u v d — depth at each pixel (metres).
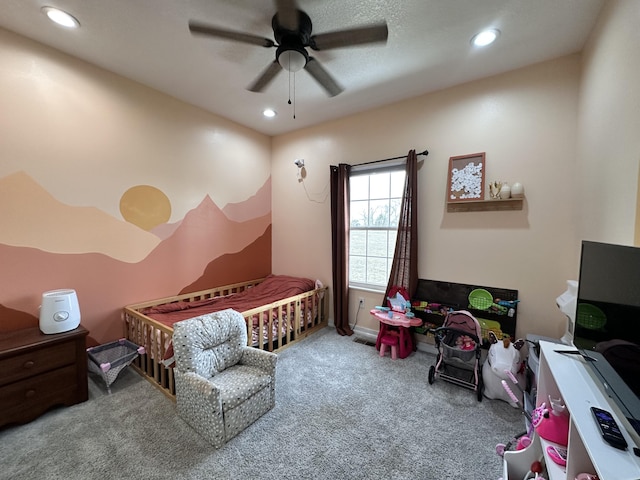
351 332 3.57
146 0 1.78
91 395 2.24
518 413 2.07
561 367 1.28
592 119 1.96
